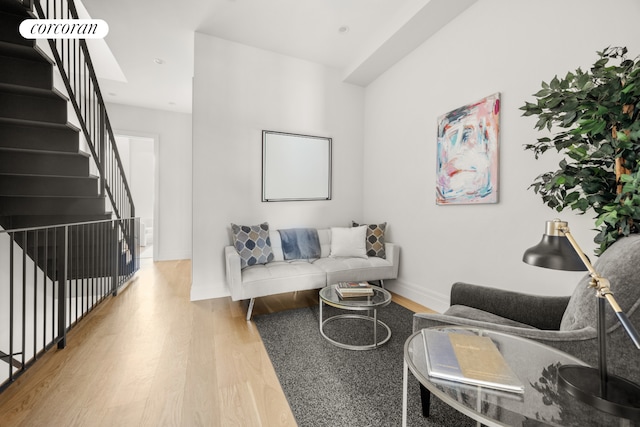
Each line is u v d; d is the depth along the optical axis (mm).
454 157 2596
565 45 1832
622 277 984
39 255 2996
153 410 1378
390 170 3512
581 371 848
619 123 1216
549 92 1339
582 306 1096
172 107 5176
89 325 2371
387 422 1323
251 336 2207
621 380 778
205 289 3104
